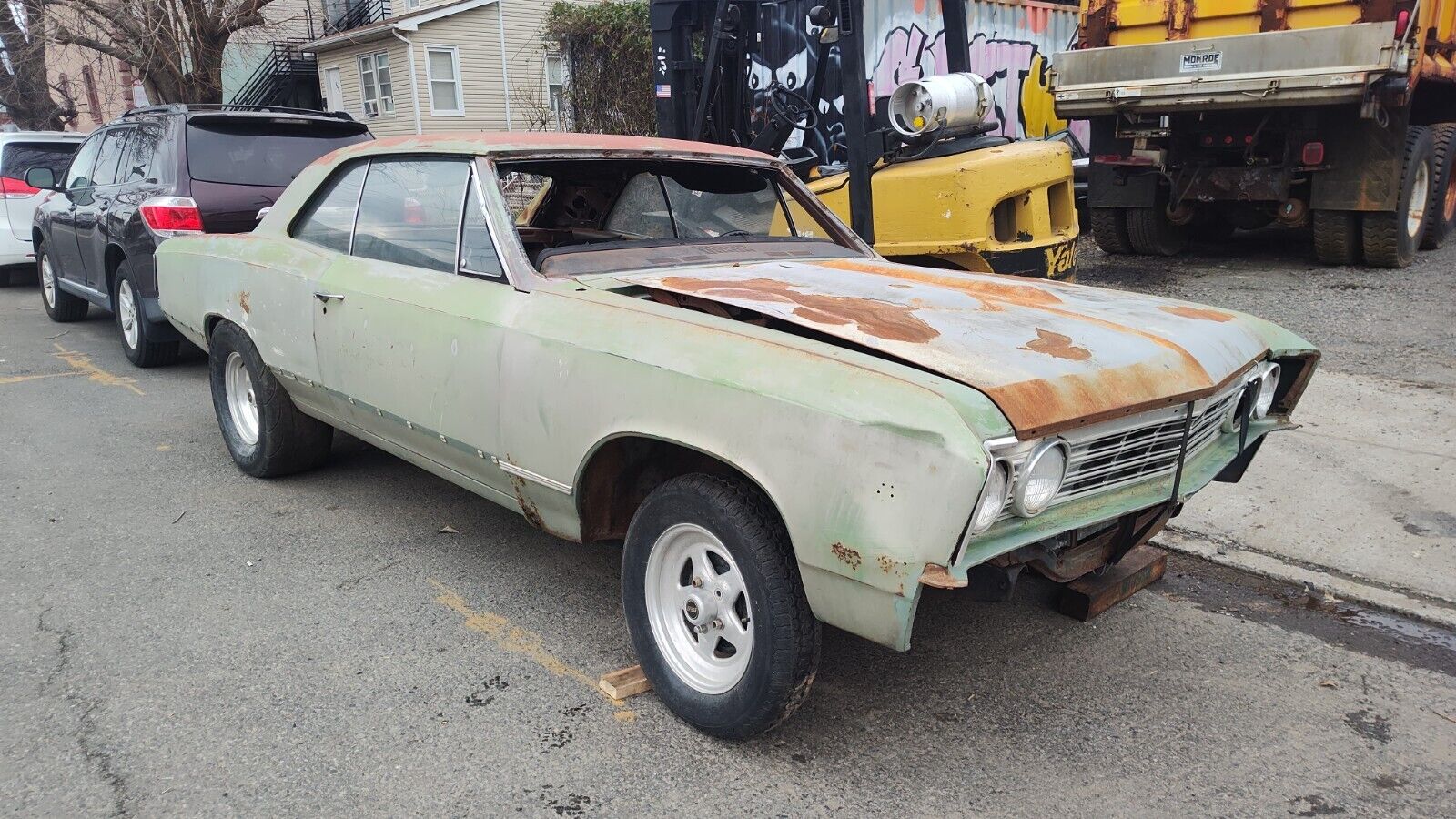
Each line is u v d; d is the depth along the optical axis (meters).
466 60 24.38
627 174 4.63
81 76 29.86
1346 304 8.18
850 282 3.69
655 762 2.97
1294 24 8.52
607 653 3.61
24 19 19.72
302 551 4.48
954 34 8.47
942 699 3.33
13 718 3.16
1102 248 11.00
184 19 19.19
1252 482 5.04
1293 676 3.50
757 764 2.96
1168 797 2.84
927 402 2.46
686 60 8.70
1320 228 9.35
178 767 2.92
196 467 5.64
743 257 4.14
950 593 4.11
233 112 7.54
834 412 2.55
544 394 3.29
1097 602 3.81
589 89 20.50
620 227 4.71
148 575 4.23
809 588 2.65
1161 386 2.88
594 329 3.20
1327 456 5.27
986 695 3.36
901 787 2.86
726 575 2.98
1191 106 8.83
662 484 3.09
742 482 2.90
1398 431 5.52
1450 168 9.91
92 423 6.52
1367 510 4.69
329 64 26.75
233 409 5.48
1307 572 4.19
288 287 4.59
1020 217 7.09
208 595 4.04
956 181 6.72
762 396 2.70
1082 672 3.52
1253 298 8.51
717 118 8.77
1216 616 3.94
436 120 24.25
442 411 3.75
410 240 4.10
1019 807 2.78
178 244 5.68
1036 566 2.95
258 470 5.30
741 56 8.57
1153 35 9.40
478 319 3.56
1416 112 10.15
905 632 2.48
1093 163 10.32
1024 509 2.57
